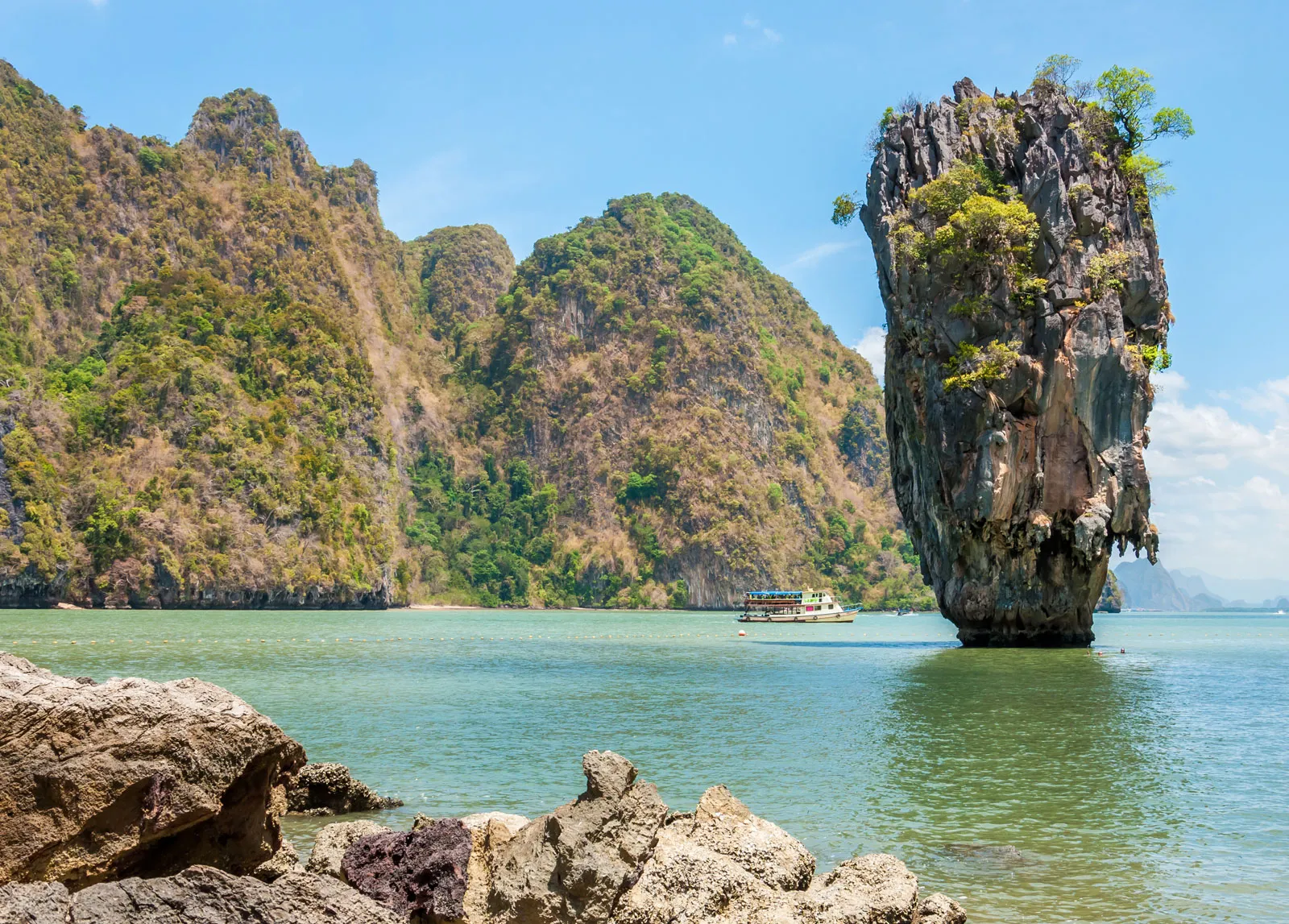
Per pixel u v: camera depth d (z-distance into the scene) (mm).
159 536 172500
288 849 13867
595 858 12570
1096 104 69250
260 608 182125
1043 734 31516
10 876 10211
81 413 187250
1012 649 67938
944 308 66750
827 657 65750
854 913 13219
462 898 12727
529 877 12570
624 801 13492
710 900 12930
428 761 26672
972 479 65250
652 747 29203
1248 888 16359
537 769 25641
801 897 13305
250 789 12141
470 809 21125
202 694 12289
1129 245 67062
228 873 10594
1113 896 15922
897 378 71375
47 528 165625
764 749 28797
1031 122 68500
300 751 13273
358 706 38719
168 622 115312
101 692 11211
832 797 22719
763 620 150625
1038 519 65500
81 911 9562
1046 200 65312
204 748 11453
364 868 13359
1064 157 66875
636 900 12586
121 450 183500
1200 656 66438
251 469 189750
